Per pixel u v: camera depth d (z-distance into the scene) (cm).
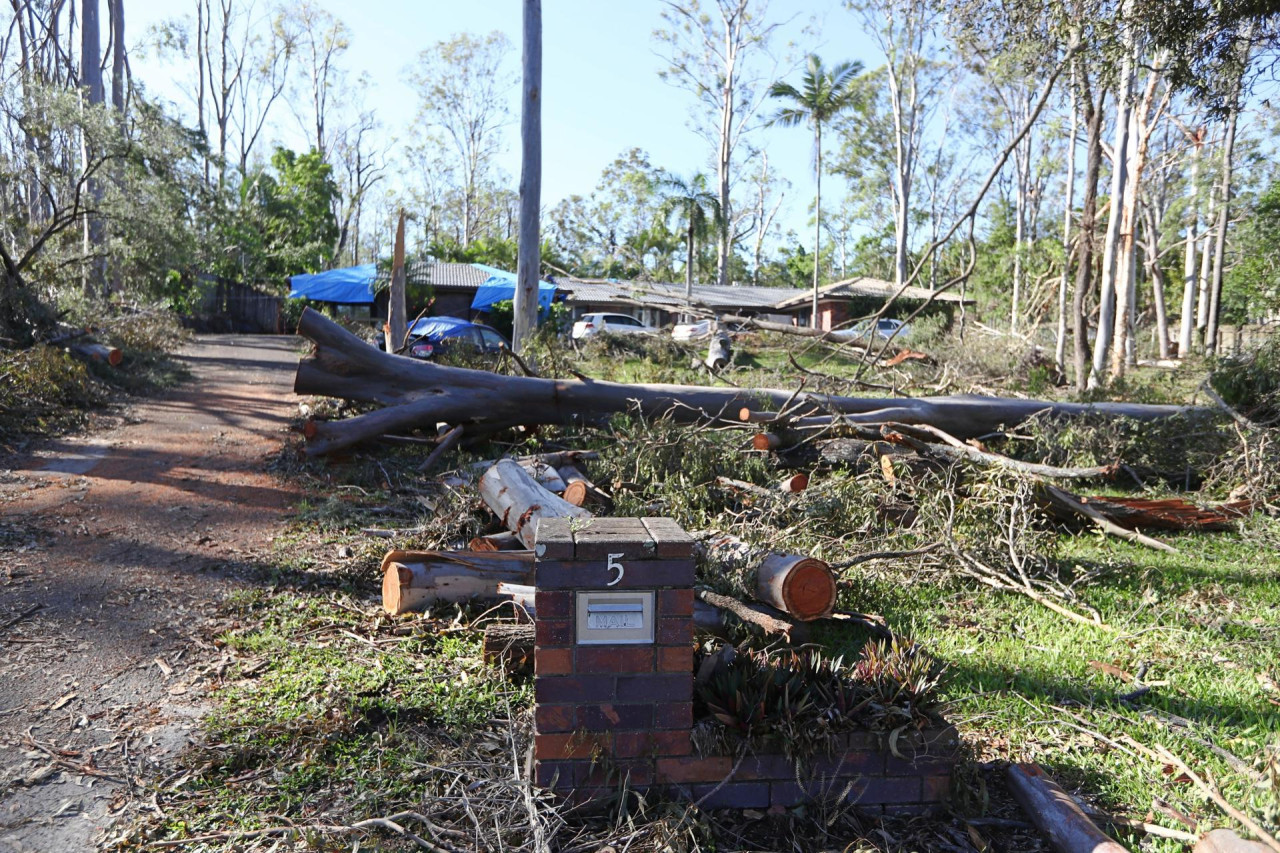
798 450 982
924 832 346
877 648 466
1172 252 4722
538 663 345
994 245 4716
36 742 405
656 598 347
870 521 732
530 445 1098
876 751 357
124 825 345
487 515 755
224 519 787
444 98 6303
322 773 381
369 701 439
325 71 6075
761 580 505
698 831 337
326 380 1078
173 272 2777
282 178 5028
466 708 437
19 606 564
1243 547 802
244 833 338
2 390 1135
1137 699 465
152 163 2006
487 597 575
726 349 2083
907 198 4566
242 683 469
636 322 3444
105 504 816
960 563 670
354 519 787
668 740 350
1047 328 3161
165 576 633
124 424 1193
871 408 1138
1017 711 446
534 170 1712
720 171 5078
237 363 2044
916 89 4412
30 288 1645
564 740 347
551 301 3053
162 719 429
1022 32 1284
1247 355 1323
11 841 333
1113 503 843
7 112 1872
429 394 1084
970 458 874
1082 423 1095
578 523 375
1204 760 399
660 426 925
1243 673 504
